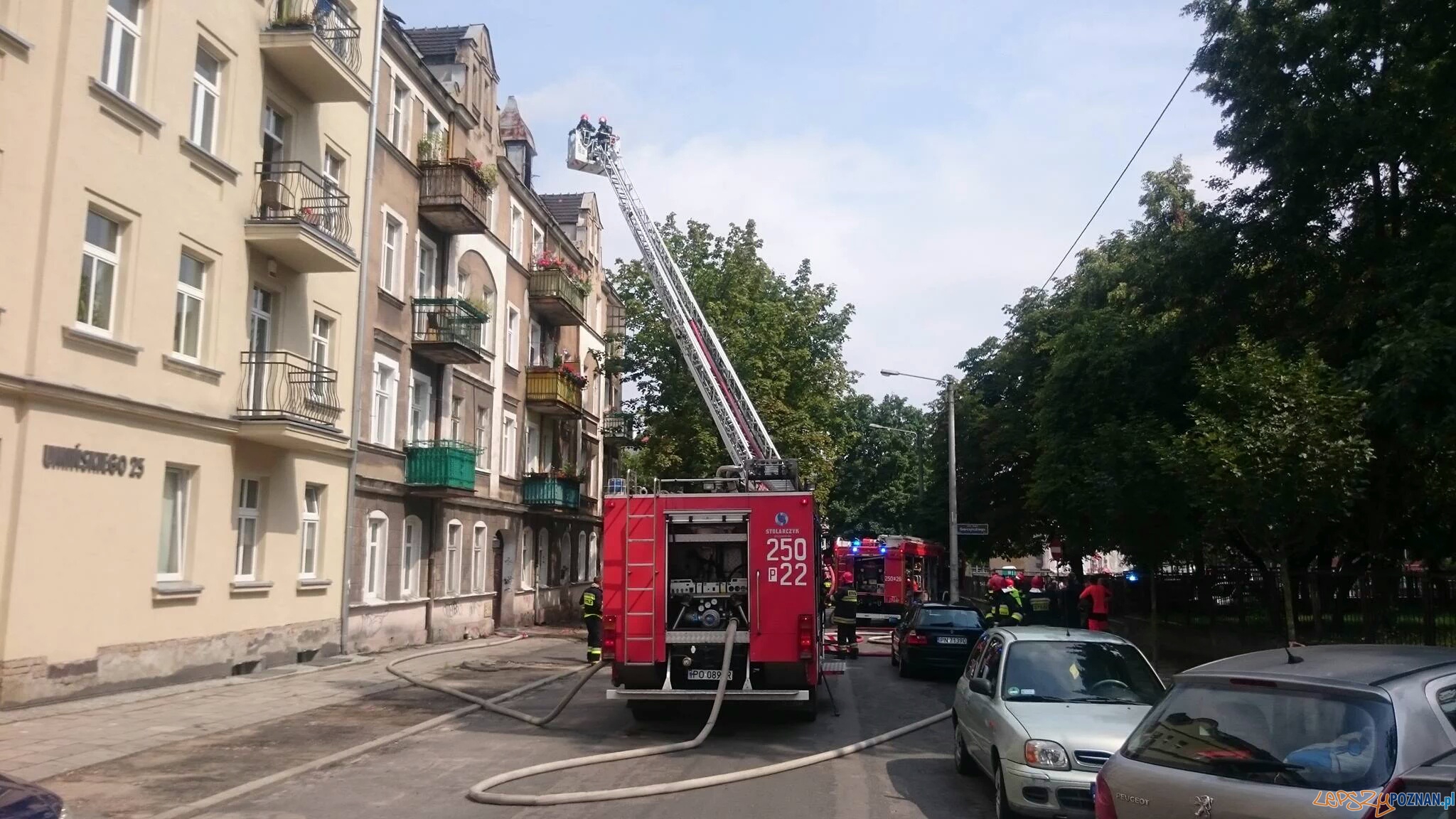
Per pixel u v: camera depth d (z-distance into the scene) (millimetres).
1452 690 4434
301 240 16734
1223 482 11516
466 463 24266
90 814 7797
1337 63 14109
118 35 13984
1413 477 15109
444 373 25391
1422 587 14633
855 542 36062
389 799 8539
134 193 14000
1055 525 33219
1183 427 17266
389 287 22828
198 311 15852
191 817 7875
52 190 12516
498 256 29406
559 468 34656
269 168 17516
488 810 8180
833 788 9250
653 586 12383
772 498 12492
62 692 12672
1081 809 7465
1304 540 12477
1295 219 15109
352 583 20703
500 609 30438
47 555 12438
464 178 24250
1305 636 17547
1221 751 4645
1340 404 11203
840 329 36125
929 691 17562
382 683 16484
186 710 13047
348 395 20375
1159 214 27984
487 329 28594
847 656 23750
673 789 8930
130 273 13938
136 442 14047
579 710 14422
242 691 15000
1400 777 3846
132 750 10367
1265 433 11133
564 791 8922
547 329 35125
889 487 62969
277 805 8273
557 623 35906
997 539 40094
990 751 8547
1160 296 17875
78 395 12836
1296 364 12031
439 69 27016
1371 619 15273
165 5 14664
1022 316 35344
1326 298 15195
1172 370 17359
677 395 32219
